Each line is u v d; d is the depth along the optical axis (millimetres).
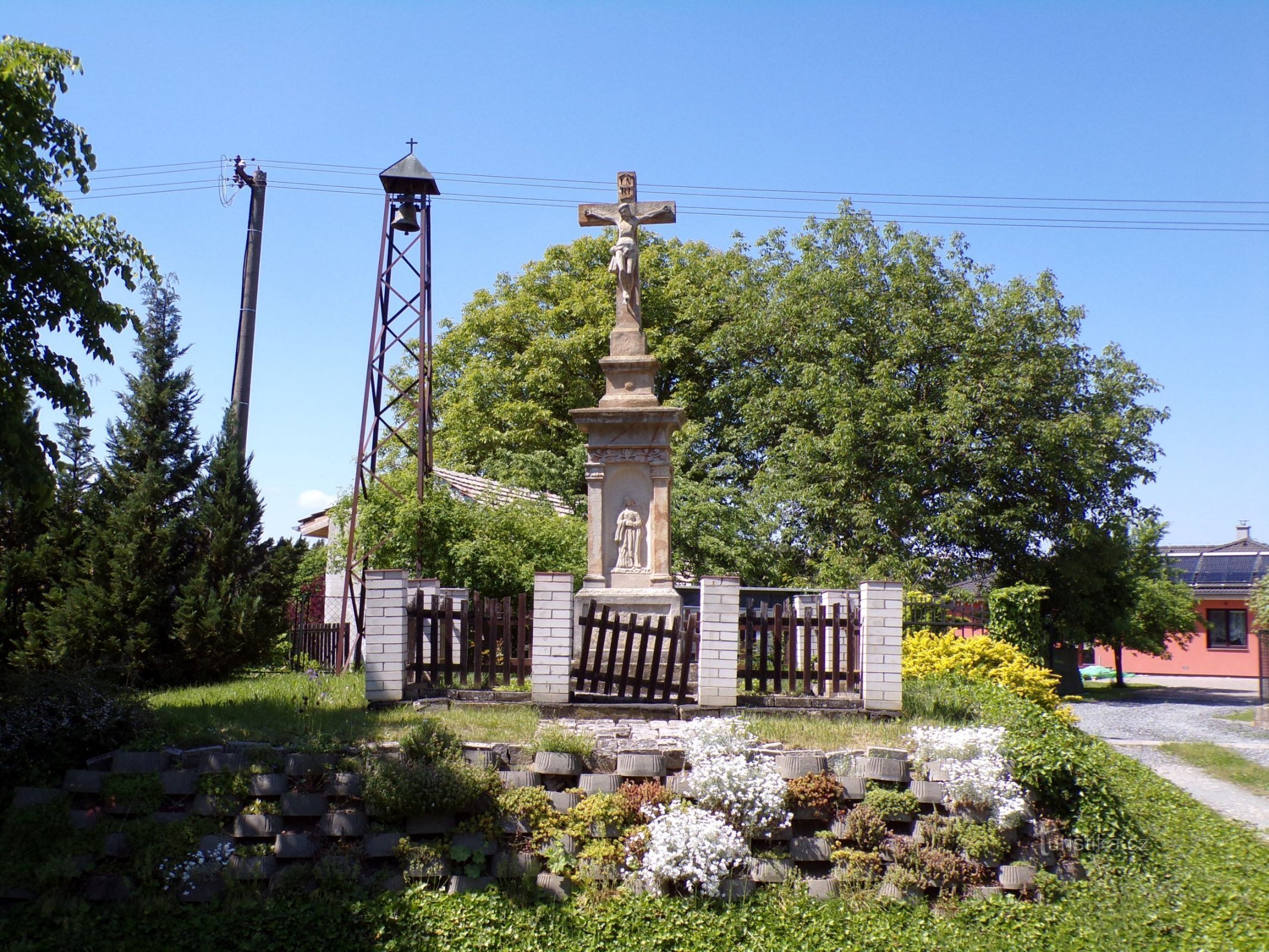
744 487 32156
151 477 16844
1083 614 30578
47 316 10820
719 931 7785
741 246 34906
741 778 8539
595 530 13633
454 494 22250
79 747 9086
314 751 8953
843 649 11773
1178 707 24062
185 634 16188
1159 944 7676
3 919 7945
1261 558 45812
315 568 36812
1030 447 28938
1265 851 9711
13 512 16359
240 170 20172
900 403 28766
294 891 8109
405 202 21125
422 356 20656
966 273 30734
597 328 31672
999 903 8172
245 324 19859
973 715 11156
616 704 11234
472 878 8211
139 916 7973
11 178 10094
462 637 11953
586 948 7617
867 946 7652
